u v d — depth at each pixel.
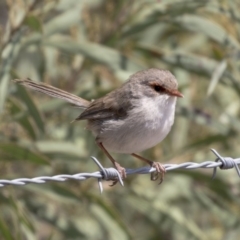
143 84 10.82
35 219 13.57
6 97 11.89
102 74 14.22
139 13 13.63
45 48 13.87
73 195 12.45
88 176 9.59
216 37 13.05
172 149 14.23
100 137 11.10
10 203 12.05
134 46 13.84
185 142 14.31
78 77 14.24
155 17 13.41
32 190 12.46
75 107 12.87
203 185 14.48
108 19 13.82
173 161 13.75
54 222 13.65
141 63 13.15
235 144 14.53
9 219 13.70
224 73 13.16
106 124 10.92
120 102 10.91
